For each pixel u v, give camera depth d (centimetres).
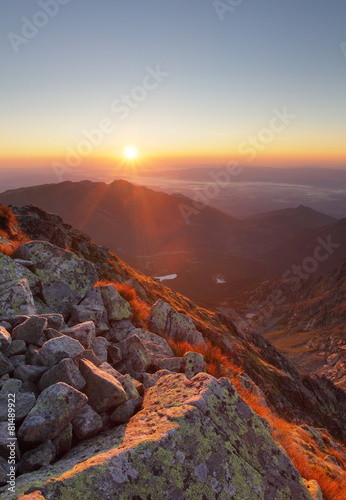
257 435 452
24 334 552
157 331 1153
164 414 438
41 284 850
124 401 498
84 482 301
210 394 464
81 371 511
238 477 374
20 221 3228
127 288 1245
